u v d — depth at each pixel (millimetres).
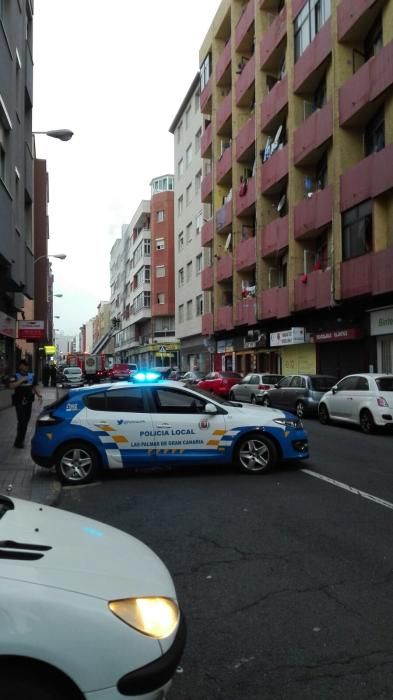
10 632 2055
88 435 8422
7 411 20562
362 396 14578
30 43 21797
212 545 5348
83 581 2344
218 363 40219
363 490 7613
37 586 2215
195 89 44625
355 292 20234
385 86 18328
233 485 7996
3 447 11953
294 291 25438
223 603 4043
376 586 4320
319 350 24984
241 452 8758
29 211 22984
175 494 7508
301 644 3436
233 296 33969
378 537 5535
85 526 3102
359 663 3215
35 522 2957
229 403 9258
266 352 31172
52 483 8453
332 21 21562
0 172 15117
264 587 4328
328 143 22844
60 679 2107
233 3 34438
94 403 8656
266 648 3393
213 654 3326
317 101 25031
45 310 42875
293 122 25484
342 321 22250
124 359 85875
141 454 8508
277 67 29781
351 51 21422
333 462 9859
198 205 44125
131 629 2219
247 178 33656
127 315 79812
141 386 8852
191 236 46062
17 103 17859
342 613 3859
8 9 15766
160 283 59375
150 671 2182
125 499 7305
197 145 44438
